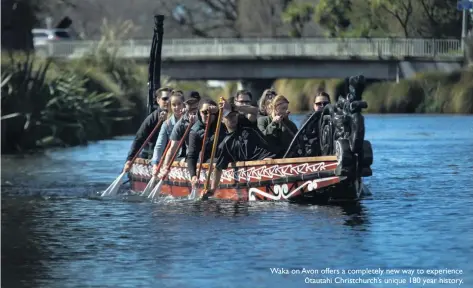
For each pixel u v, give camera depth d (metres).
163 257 31.27
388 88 159.62
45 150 80.06
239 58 161.12
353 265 29.77
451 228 35.47
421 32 174.75
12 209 42.75
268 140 43.06
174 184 45.72
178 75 162.62
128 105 108.06
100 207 42.97
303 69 161.12
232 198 43.12
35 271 29.69
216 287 27.38
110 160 69.56
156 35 54.06
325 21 183.38
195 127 43.16
